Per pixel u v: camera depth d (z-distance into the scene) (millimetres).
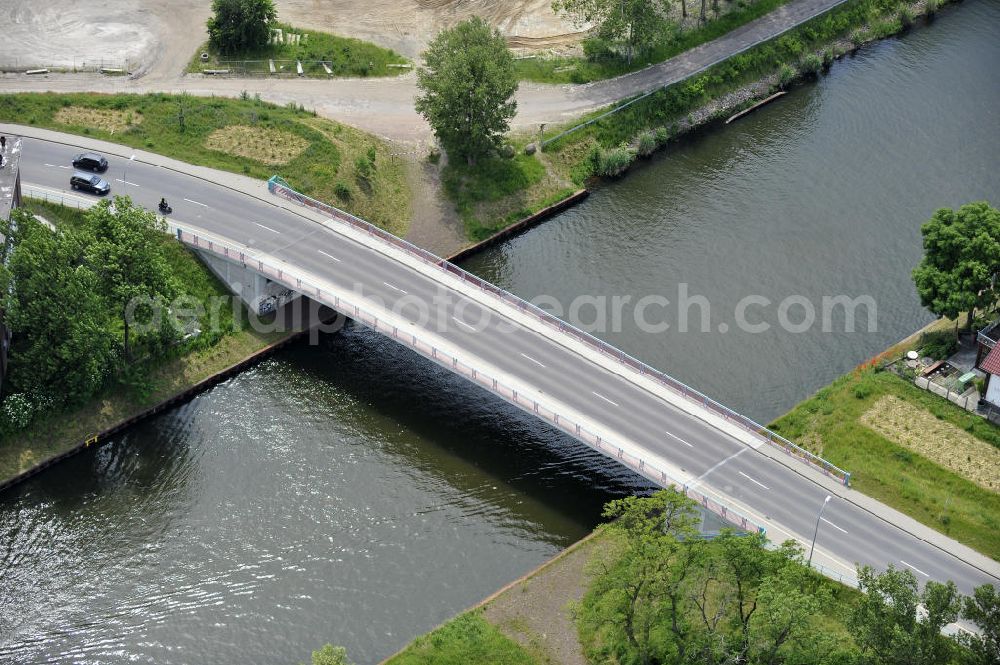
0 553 129500
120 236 141875
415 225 172625
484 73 170250
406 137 183625
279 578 126438
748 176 185000
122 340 147250
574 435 134375
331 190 171375
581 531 132000
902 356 150125
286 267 154250
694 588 113812
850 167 185625
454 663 116625
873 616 102688
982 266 143125
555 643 118625
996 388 139625
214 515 133125
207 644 120250
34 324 137875
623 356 144125
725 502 128125
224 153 173875
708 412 138750
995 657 102688
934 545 126375
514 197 177375
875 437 139125
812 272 165750
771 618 103125
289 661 118688
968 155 187250
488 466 138750
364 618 122688
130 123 177500
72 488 136875
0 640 120750
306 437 142375
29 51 194000
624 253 170250
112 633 121312
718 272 166250
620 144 189375
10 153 159125
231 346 152625
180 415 145750
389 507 134000
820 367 151500
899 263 167375
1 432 138500
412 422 144000
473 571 127500
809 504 129375
